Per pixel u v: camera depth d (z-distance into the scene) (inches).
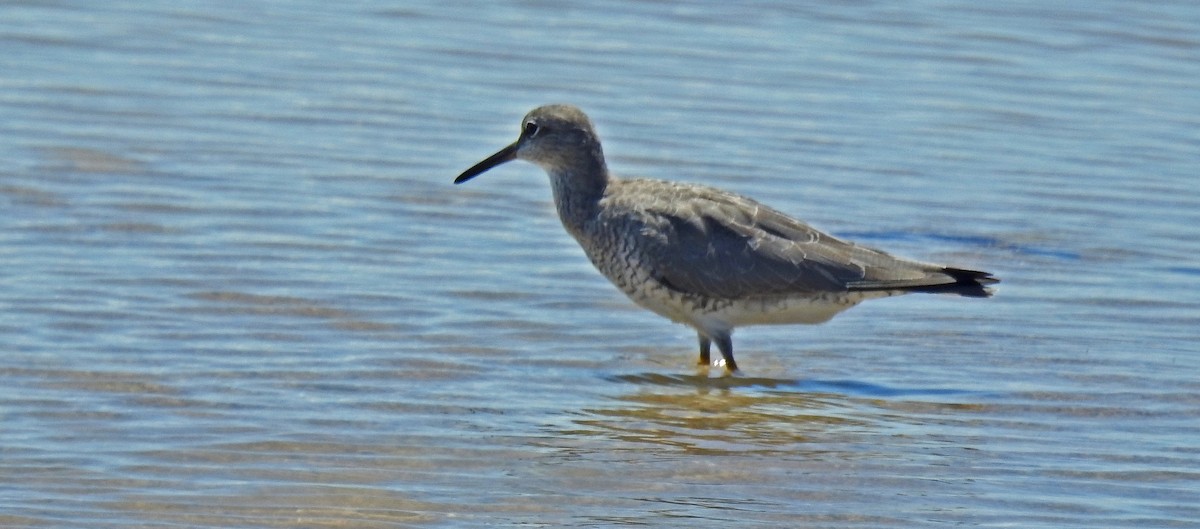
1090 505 506.6
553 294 723.4
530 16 1197.7
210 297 691.4
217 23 1143.6
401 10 1197.1
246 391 593.6
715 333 653.9
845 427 581.6
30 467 514.9
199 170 863.7
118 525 473.7
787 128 981.8
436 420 576.7
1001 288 743.7
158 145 899.4
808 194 874.1
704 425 582.9
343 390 601.0
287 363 624.7
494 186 870.4
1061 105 1040.8
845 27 1199.6
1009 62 1128.2
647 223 655.1
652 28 1183.6
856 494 515.5
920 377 639.1
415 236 788.6
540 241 793.6
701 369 652.1
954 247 800.3
